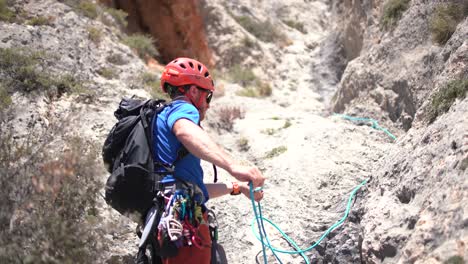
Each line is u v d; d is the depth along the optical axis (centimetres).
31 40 843
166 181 366
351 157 709
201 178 378
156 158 372
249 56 1288
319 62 1302
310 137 769
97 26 991
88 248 393
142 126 377
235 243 543
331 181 648
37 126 633
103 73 869
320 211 585
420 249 398
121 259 488
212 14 1326
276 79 1261
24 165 407
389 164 521
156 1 1298
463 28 733
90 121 693
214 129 864
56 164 407
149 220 362
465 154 418
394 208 456
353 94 964
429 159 459
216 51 1300
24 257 363
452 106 494
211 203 604
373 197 501
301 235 537
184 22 1301
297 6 1561
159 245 358
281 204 595
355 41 1172
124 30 1130
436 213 409
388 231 441
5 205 385
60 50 853
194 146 355
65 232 378
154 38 1304
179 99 389
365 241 454
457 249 372
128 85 870
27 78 730
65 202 400
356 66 967
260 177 358
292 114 938
